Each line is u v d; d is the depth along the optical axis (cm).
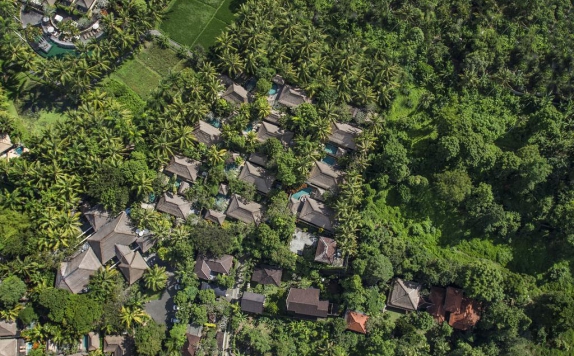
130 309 8125
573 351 8550
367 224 8662
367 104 9225
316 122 8825
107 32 9194
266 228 8344
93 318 7838
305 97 9206
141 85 9356
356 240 8662
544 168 8425
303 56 9231
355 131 9075
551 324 8281
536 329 8506
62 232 8100
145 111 8944
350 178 8700
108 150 8431
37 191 8238
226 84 9331
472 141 8694
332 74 9306
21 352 7944
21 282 7850
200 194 8725
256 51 9162
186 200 8769
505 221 8875
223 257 8406
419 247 8819
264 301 8481
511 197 9038
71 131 8494
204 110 8900
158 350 7944
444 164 9000
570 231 8656
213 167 8788
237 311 8419
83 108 8662
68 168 8306
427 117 9369
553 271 8938
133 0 9262
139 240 8462
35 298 7869
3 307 7850
